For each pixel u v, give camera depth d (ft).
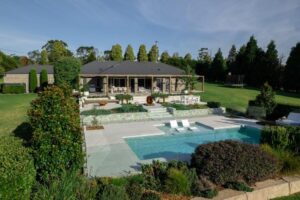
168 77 117.50
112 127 52.60
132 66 121.90
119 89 111.04
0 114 62.75
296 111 57.77
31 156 19.07
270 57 148.87
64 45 284.00
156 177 23.13
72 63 103.76
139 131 49.26
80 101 75.36
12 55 265.95
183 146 42.37
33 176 17.70
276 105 62.95
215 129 52.90
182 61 201.16
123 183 21.07
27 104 82.02
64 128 21.27
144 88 117.39
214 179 22.00
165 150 39.70
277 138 28.94
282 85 140.56
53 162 20.52
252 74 155.22
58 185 17.35
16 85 123.13
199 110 68.80
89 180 21.56
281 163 24.89
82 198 17.10
